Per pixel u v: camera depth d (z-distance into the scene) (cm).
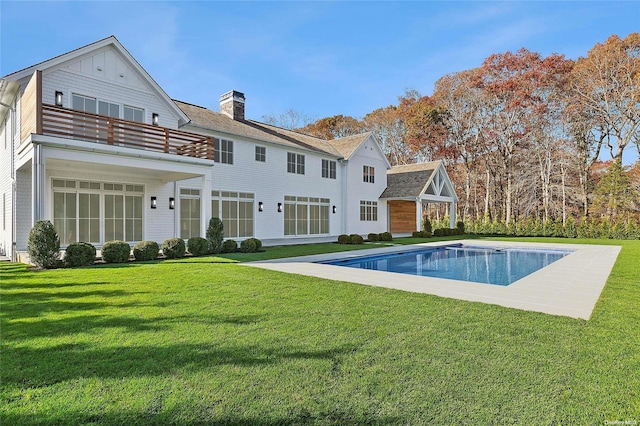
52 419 262
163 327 467
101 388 307
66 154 1010
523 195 3784
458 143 3809
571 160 3338
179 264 1025
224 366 349
